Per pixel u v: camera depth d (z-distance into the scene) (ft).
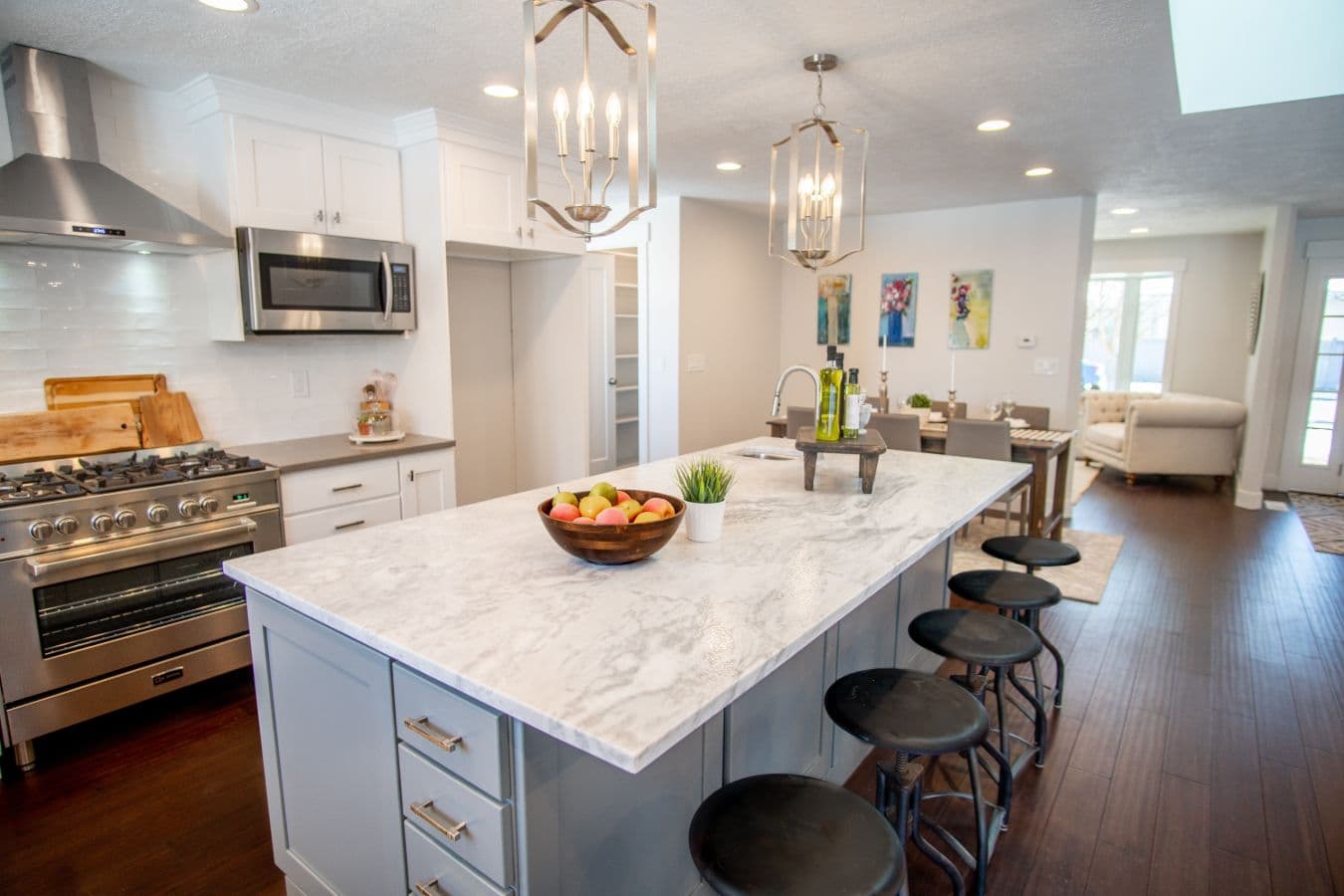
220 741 8.20
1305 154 12.73
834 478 8.80
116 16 7.34
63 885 6.11
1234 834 6.85
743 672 3.76
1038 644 6.40
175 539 8.39
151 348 9.89
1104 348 27.17
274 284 9.78
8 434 8.68
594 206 4.74
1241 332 23.99
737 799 4.09
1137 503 20.30
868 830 3.85
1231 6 9.66
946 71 8.81
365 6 7.08
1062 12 7.18
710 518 6.03
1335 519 18.51
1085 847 6.68
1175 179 14.96
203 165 9.91
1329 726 8.75
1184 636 11.32
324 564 5.46
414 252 11.42
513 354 15.02
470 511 7.06
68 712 7.81
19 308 8.79
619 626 4.33
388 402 11.80
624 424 21.34
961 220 18.72
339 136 10.60
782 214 19.85
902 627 8.67
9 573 7.33
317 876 5.49
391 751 4.56
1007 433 14.05
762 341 21.07
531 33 4.53
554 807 4.01
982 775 7.80
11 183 7.85
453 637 4.17
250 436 10.93
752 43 7.96
